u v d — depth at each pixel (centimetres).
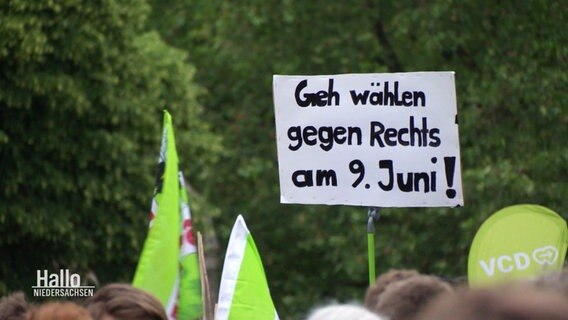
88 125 2716
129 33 2798
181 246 1371
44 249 2731
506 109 3225
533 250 1480
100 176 2747
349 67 3788
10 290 2658
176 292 1333
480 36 3322
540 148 3092
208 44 4181
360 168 1508
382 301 1031
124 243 2839
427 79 1488
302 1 3859
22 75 2552
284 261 4216
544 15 3098
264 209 4125
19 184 2678
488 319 448
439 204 1495
